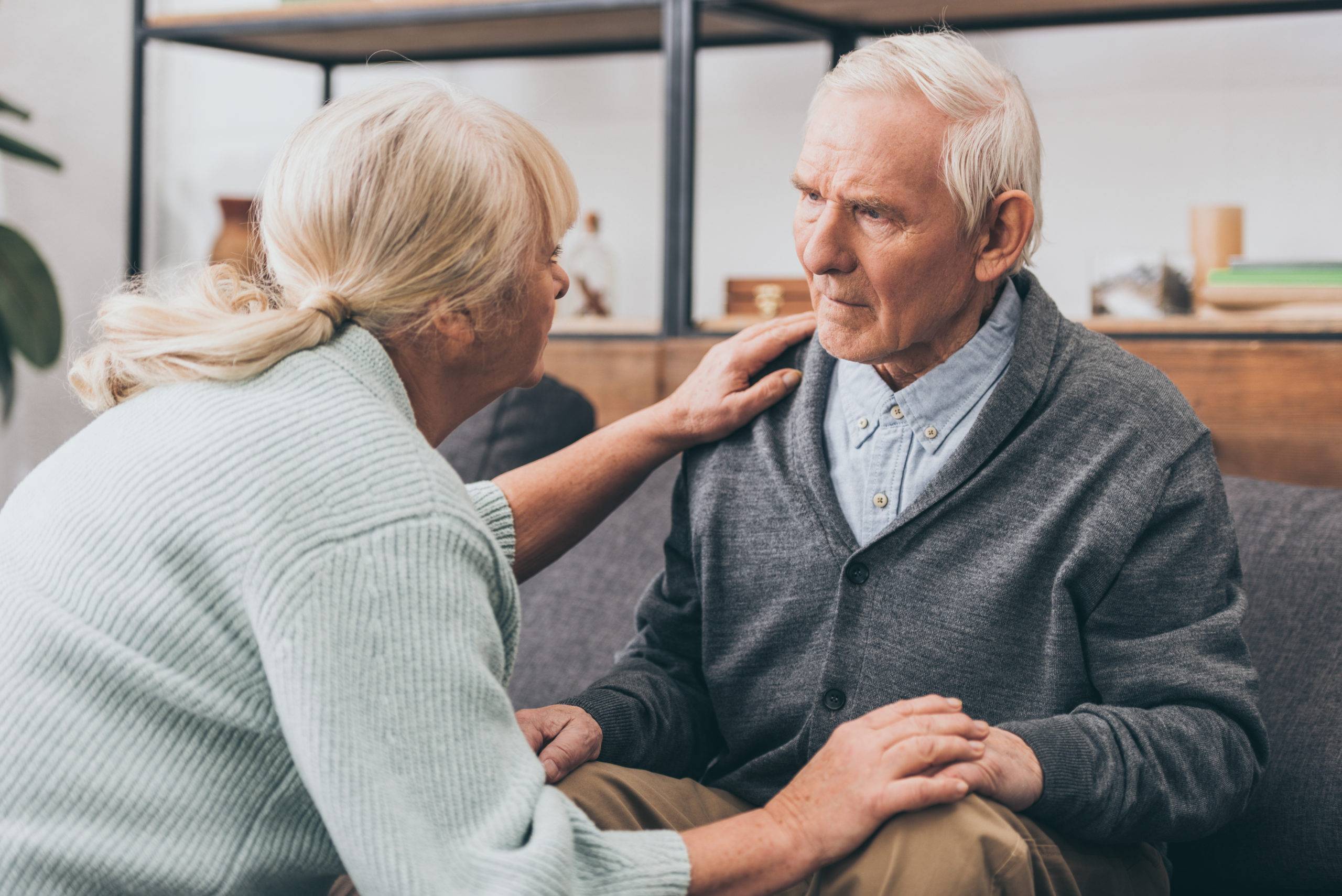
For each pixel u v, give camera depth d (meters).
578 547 1.70
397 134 0.90
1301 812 1.19
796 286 2.28
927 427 1.15
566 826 0.81
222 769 0.81
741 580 1.20
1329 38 2.13
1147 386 1.12
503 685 0.91
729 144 2.65
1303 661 1.27
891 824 0.92
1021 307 1.19
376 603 0.78
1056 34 2.33
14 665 0.81
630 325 2.29
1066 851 0.99
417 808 0.77
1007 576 1.08
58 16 3.07
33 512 0.86
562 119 2.84
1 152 2.53
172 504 0.80
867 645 1.11
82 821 0.80
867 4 2.21
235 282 0.97
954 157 1.06
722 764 1.23
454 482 0.86
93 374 0.92
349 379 0.86
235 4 3.10
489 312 0.94
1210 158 2.23
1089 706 1.03
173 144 3.24
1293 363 1.79
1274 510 1.41
